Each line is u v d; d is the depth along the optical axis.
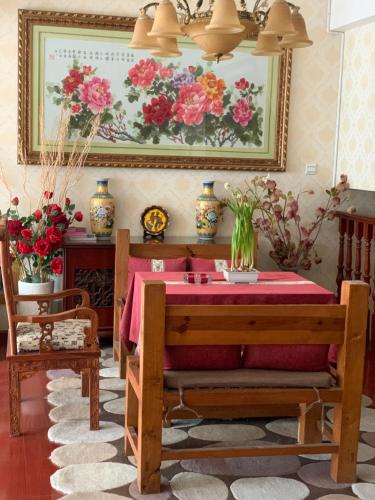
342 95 5.27
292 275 3.64
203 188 5.01
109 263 4.61
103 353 4.56
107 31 4.79
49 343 3.23
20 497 2.67
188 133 5.03
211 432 3.36
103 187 4.77
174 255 4.41
